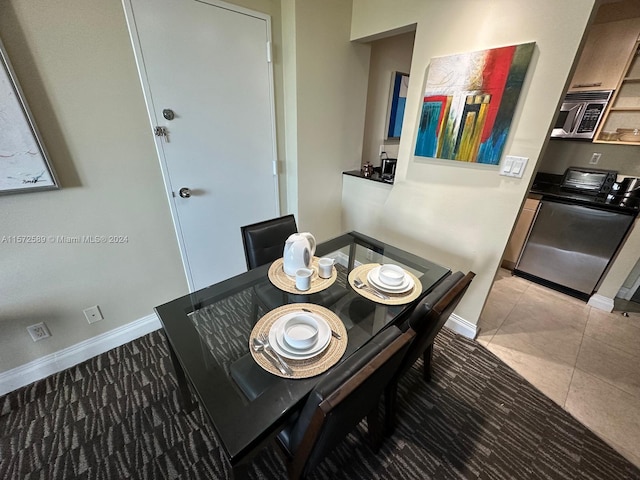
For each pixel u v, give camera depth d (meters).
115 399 1.48
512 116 1.48
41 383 1.56
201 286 2.17
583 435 1.35
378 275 1.38
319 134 2.33
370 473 1.19
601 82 2.29
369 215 2.57
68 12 1.23
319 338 0.98
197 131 1.79
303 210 2.51
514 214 1.61
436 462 1.23
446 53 1.66
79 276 1.58
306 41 1.95
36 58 1.21
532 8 1.30
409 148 2.02
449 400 1.51
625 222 2.06
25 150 1.24
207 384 0.88
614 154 2.44
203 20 1.61
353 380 0.66
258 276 1.44
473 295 1.91
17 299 1.42
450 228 1.93
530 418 1.43
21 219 1.33
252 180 2.19
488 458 1.25
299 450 0.79
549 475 1.19
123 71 1.44
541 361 1.77
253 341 0.99
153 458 1.22
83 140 1.41
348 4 2.07
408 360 1.11
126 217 1.66
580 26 1.20
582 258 2.32
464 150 1.71
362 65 2.38
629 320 2.14
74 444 1.27
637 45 2.09
